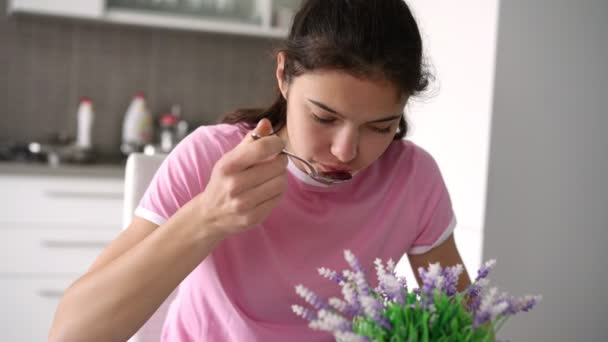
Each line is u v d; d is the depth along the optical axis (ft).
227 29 9.75
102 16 9.10
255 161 2.38
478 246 6.08
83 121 9.60
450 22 6.65
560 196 6.31
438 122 6.84
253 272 3.31
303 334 3.32
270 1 9.88
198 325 3.32
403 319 1.89
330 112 2.51
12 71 9.80
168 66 10.52
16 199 8.30
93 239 8.66
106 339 2.59
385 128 2.68
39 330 8.52
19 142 9.91
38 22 9.83
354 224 3.48
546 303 6.34
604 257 6.54
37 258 8.45
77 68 10.09
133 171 3.99
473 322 1.86
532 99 6.10
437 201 3.73
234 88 10.88
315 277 3.35
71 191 8.52
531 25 6.00
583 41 6.20
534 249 6.26
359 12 2.58
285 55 2.77
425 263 3.77
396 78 2.48
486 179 6.02
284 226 3.38
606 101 6.37
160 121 10.46
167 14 9.58
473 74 6.24
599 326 6.57
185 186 3.14
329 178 2.74
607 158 6.44
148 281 2.57
